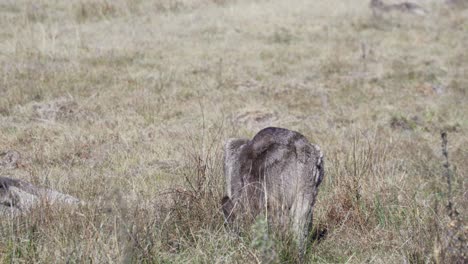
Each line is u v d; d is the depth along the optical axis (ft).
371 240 70.08
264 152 66.54
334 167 91.91
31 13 207.31
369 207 77.41
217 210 69.46
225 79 151.53
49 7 220.84
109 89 140.05
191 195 72.18
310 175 64.95
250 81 152.35
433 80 163.22
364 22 226.38
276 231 62.54
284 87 149.28
